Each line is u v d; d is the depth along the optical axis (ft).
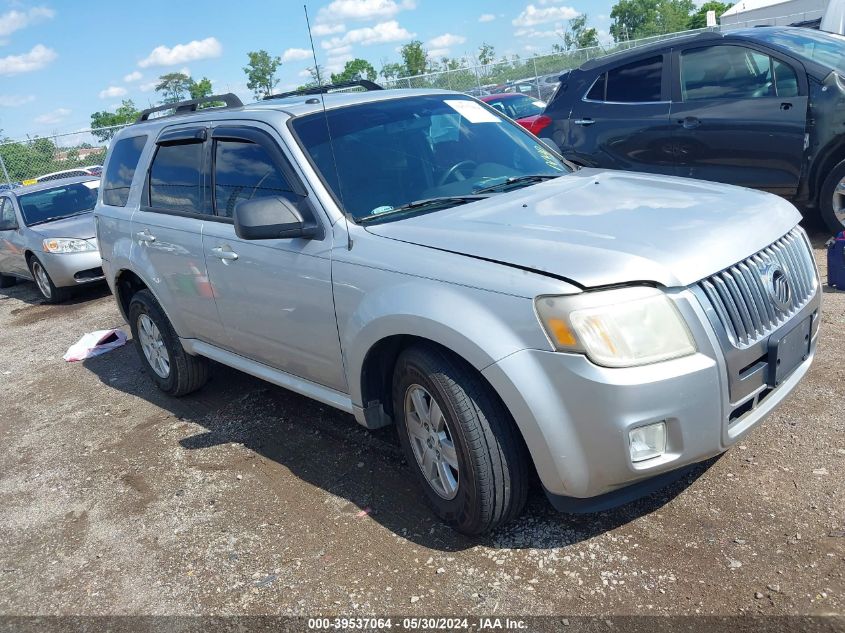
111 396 18.88
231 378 18.25
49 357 23.97
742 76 21.53
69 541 12.08
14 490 14.35
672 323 8.36
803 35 21.95
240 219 10.78
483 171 12.83
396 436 13.62
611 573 9.06
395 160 12.29
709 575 8.75
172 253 14.85
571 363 8.23
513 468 9.34
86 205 35.63
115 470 14.39
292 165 12.00
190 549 11.17
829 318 15.92
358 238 10.72
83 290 34.99
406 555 10.11
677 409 8.30
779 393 9.64
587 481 8.64
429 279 9.48
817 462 10.61
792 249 10.18
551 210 10.54
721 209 10.14
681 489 10.52
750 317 8.98
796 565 8.67
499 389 8.70
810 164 20.45
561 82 26.43
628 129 23.95
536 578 9.20
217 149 13.93
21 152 68.08
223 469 13.52
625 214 10.08
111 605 10.21
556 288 8.32
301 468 13.05
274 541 10.98
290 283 11.75
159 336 16.99
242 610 9.59
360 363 10.65
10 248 34.88
